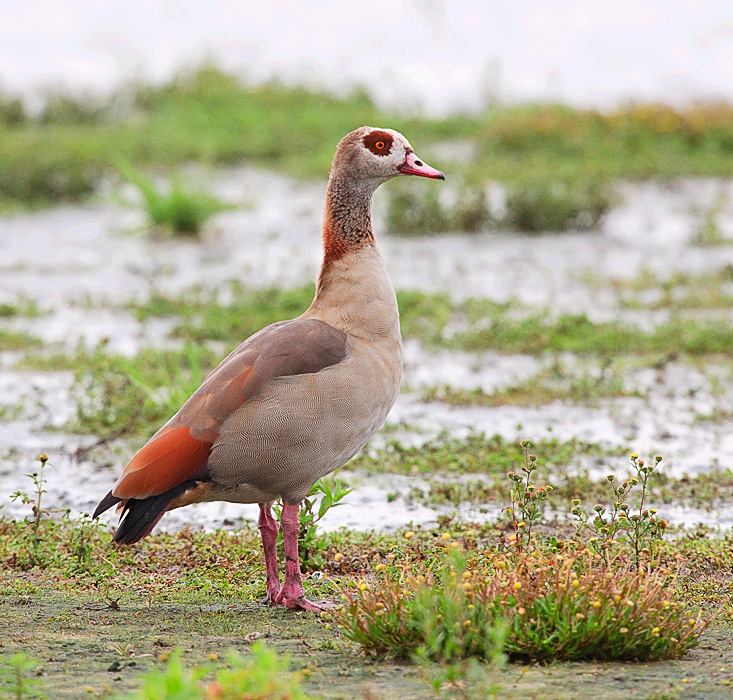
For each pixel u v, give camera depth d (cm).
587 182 2950
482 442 1222
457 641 573
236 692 460
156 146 3778
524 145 3819
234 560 864
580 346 1716
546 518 991
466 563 705
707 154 3703
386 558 845
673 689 547
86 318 1920
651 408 1404
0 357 1647
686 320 1834
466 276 2305
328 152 3781
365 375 763
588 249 2592
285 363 742
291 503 757
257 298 1959
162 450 719
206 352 1593
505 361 1678
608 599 618
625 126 3912
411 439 1277
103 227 2839
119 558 870
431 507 1034
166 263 2428
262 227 2839
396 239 2717
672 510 1025
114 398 1345
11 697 531
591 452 1198
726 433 1298
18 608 731
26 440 1253
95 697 538
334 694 544
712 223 2661
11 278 2267
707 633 673
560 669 587
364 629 620
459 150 3906
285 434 731
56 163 3262
